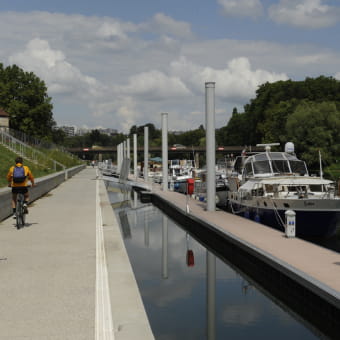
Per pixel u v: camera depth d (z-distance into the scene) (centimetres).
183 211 2048
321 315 764
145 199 3234
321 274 873
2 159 4200
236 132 13600
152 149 12544
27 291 688
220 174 3512
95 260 902
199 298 935
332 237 1892
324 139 7688
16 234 1227
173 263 1294
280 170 2256
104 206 1986
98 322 554
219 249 1456
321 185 2059
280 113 9438
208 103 1897
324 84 10625
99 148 13962
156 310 852
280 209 1828
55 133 13612
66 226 1379
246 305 891
